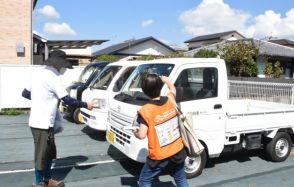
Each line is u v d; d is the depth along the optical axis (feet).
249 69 81.00
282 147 22.07
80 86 31.65
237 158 22.74
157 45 142.10
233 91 41.06
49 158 15.80
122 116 17.75
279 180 18.70
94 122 25.64
